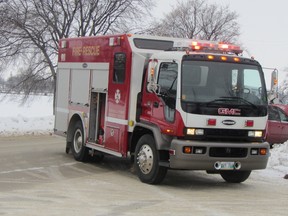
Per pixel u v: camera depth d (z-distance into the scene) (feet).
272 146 56.59
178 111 29.89
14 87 98.53
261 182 35.65
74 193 28.53
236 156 31.14
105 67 38.14
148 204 26.18
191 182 34.58
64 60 45.93
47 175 34.78
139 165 32.96
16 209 24.02
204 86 30.45
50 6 89.10
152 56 32.91
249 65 31.89
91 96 40.29
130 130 34.37
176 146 29.71
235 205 26.91
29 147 51.83
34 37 89.86
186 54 30.53
